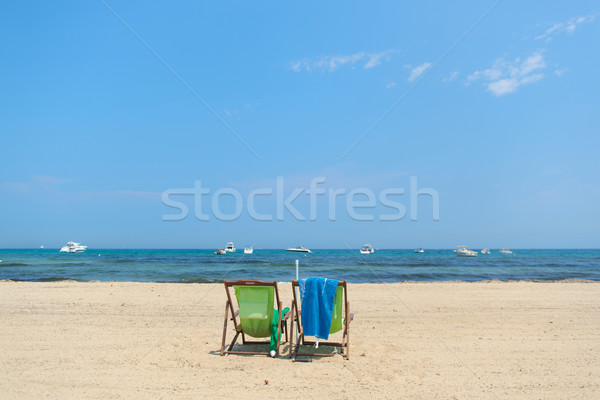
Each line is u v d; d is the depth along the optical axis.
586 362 4.95
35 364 4.80
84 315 7.68
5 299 9.49
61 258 41.31
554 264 32.94
